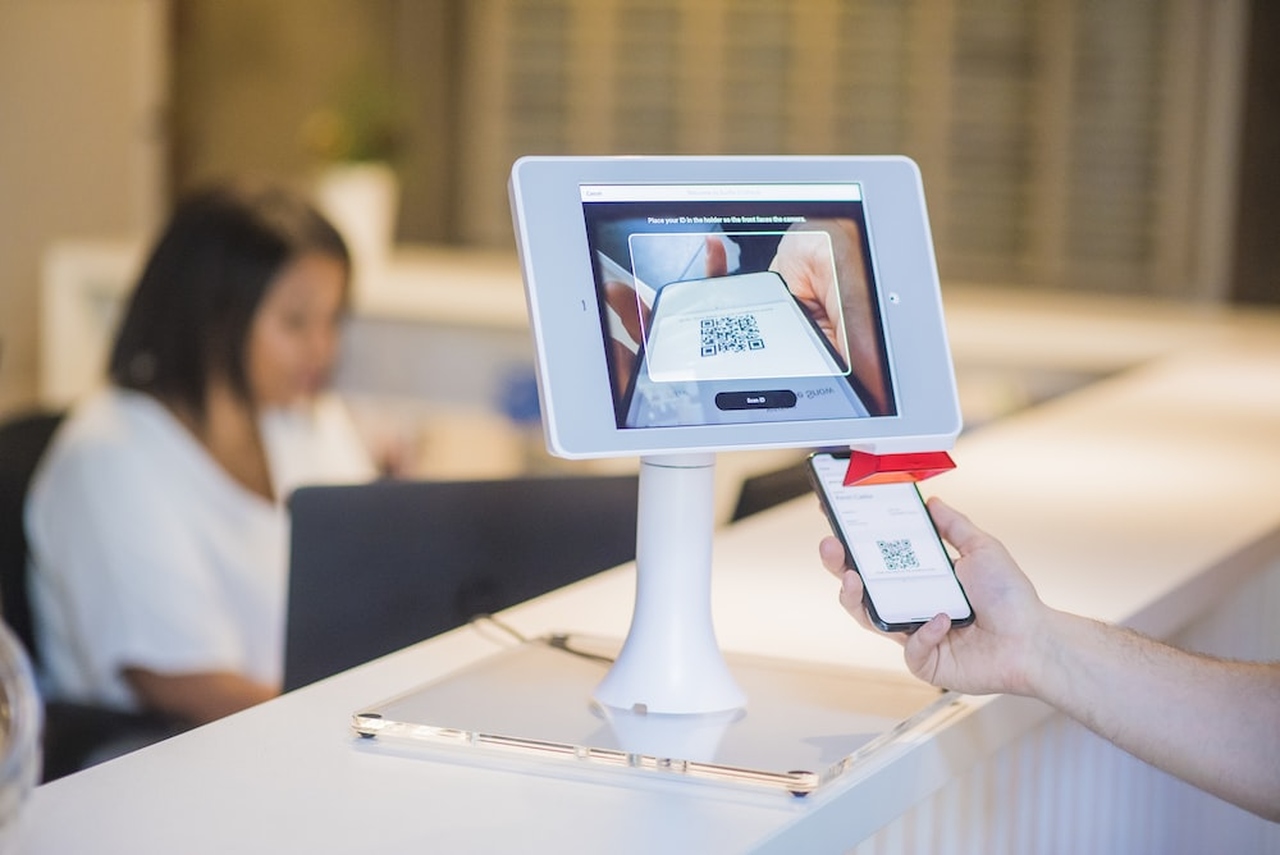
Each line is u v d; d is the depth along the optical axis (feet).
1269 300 14.30
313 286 6.95
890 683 3.23
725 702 3.00
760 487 5.39
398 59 16.48
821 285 3.01
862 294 3.04
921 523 3.14
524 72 16.26
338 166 14.16
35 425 7.13
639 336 2.84
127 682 6.55
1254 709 3.04
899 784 2.86
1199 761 3.04
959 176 15.37
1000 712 3.25
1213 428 6.91
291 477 7.39
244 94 17.20
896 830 3.34
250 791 2.62
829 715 3.00
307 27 16.76
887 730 2.92
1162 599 3.99
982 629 3.10
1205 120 14.48
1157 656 3.10
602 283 2.81
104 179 17.98
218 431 6.83
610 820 2.52
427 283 13.78
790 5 15.56
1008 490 5.40
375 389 13.14
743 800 2.62
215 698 6.54
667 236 2.88
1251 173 14.25
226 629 6.74
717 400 2.89
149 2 17.39
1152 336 11.62
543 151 16.34
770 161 3.00
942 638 3.00
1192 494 5.38
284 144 17.06
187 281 6.75
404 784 2.67
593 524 4.54
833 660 3.43
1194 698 3.04
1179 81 14.51
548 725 2.89
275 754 2.80
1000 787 3.88
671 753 2.75
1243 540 4.69
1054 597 3.94
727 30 15.74
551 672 3.22
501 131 16.39
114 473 6.57
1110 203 14.90
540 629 3.63
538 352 2.76
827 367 3.00
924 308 3.09
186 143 17.56
